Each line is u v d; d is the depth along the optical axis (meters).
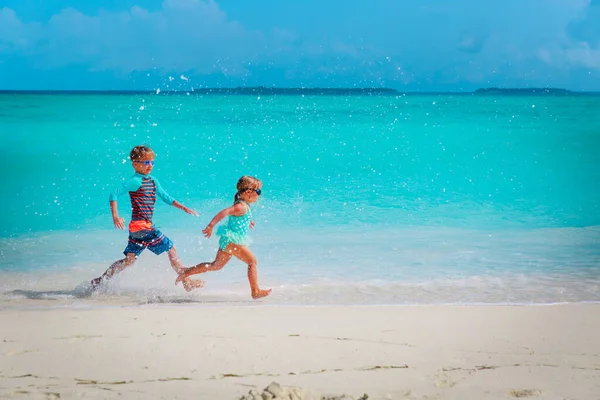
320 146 17.22
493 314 4.61
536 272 6.25
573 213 9.38
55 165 14.20
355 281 5.93
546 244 7.47
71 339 3.99
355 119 27.17
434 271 6.28
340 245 7.34
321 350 3.82
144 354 3.74
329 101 44.53
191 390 3.24
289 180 12.02
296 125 23.62
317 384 3.33
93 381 3.35
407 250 7.13
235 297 5.45
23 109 36.88
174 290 5.70
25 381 3.35
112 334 4.09
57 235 7.93
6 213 9.21
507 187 11.63
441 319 4.47
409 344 3.94
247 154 15.48
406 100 56.34
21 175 12.85
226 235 5.48
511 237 7.83
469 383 3.35
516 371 3.52
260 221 8.55
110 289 5.70
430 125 24.50
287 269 6.36
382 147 17.20
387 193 10.85
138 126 23.05
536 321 4.43
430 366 3.59
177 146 17.00
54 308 4.83
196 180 11.84
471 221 8.76
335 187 11.33
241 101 42.28
